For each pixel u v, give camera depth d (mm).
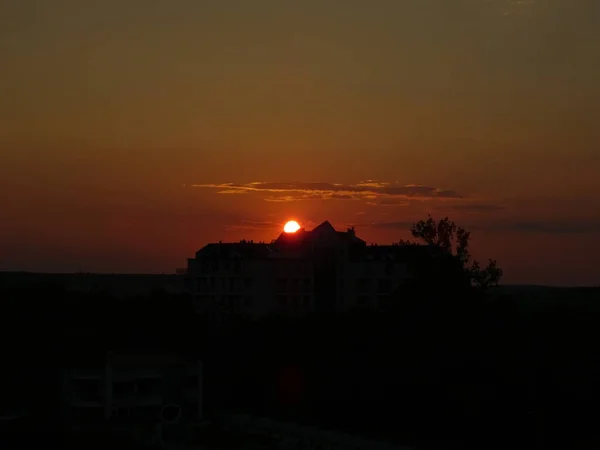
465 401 118438
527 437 116438
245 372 145000
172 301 169250
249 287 192250
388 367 127500
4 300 165250
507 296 150125
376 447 115375
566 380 120250
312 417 131750
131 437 120125
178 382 129000
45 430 123125
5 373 147000
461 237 156375
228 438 121250
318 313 171375
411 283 141250
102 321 164375
